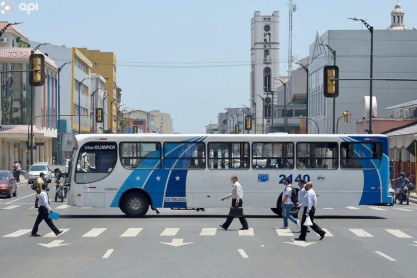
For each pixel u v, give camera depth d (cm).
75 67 17025
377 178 4409
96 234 3438
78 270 2258
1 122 11800
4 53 11831
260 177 4347
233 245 2994
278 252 2759
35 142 12100
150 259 2536
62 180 6031
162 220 4212
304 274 2177
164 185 4322
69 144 13425
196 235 3400
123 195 4334
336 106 14375
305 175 4366
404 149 8544
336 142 4388
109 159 4328
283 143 4366
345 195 4388
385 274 2192
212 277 2106
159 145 4334
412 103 11012
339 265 2394
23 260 2517
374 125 11100
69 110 16412
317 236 3388
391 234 3506
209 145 4347
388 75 14375
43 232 3547
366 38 14375
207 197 4328
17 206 5506
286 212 3731
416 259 2573
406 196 5994
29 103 11925
